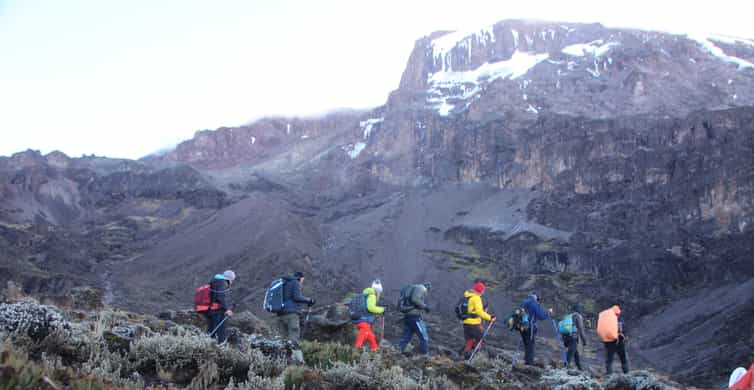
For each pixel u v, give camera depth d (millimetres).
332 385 11867
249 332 23781
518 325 21500
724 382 96500
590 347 115875
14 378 8117
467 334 20531
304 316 25281
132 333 13727
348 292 191500
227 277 16562
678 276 185000
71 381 8953
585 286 191625
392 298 184625
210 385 11078
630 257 198750
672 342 132375
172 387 10461
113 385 9461
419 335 19406
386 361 15859
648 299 178000
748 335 113562
